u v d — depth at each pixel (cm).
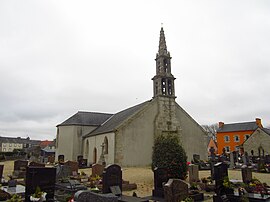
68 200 934
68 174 1583
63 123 3309
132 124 2294
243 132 5244
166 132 2434
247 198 939
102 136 2495
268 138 3991
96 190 1091
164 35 2823
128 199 955
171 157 1333
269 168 2114
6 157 3738
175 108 2609
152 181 1480
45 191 930
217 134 5666
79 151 3145
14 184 1240
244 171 1330
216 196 934
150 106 2469
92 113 3600
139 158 2241
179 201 923
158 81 2598
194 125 2758
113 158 2148
